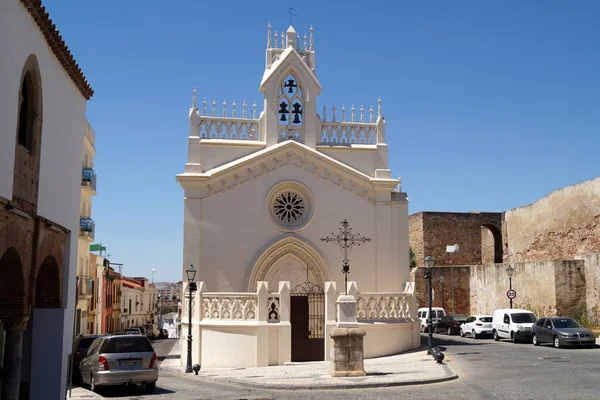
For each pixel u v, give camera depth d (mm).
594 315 38281
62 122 15383
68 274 16172
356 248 30891
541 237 52250
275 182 30672
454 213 62688
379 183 31344
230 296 26078
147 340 19688
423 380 18891
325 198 31000
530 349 29781
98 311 53344
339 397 16672
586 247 45562
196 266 29453
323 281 30281
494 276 48938
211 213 29953
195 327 26609
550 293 40219
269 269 30141
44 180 13727
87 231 44500
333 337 20703
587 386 17188
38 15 12602
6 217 10984
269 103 31922
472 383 18375
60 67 15016
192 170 30422
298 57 32625
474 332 39281
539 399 15211
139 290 79875
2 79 10758
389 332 27438
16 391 12414
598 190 44219
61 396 15375
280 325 25641
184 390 19453
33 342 15312
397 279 30906
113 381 18812
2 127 10766
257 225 30203
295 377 20969
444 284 54188
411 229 65688
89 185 44844
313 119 32312
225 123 31922
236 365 25359
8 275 12227
